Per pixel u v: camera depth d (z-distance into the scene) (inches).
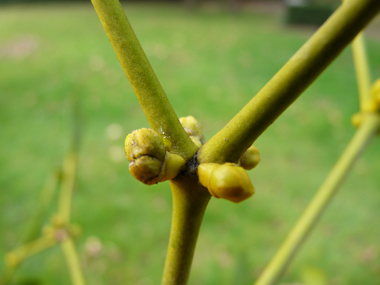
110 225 17.0
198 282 14.6
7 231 16.5
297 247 3.4
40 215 5.9
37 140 23.5
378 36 49.7
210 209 18.0
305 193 19.3
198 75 33.7
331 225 17.6
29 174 20.3
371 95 3.5
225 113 26.5
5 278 5.3
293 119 25.9
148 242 16.3
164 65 36.4
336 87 31.3
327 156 22.3
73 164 5.2
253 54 40.9
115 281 14.7
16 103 28.6
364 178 20.3
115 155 21.6
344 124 25.6
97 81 31.7
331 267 15.3
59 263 7.8
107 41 43.6
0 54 41.1
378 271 15.1
